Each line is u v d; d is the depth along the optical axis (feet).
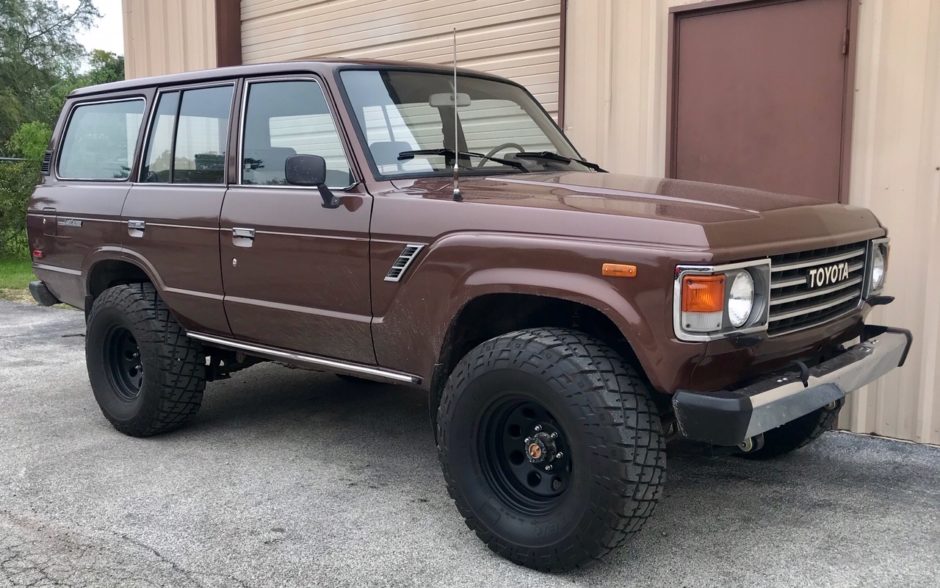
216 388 18.42
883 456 13.80
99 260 15.08
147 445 14.39
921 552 10.09
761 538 10.50
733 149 16.84
